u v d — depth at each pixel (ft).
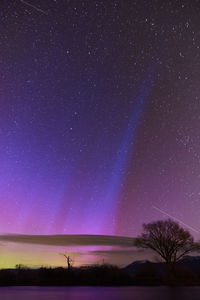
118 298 72.49
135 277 158.51
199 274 160.97
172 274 161.99
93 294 87.51
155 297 75.10
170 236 171.42
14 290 108.27
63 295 84.33
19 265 161.99
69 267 164.14
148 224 176.35
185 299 68.28
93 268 162.09
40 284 145.69
